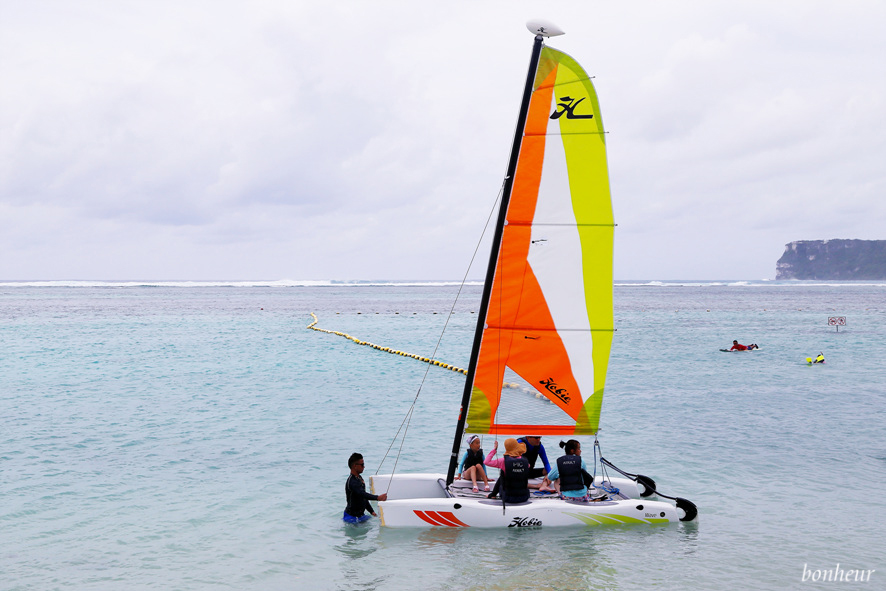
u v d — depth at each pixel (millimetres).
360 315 83688
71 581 9203
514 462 11547
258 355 39000
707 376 30344
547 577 9445
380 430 18984
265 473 14562
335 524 11539
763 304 120312
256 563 9883
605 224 11594
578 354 11805
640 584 9211
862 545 10609
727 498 12992
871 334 54125
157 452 16281
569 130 11398
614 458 15930
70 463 15219
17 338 48656
